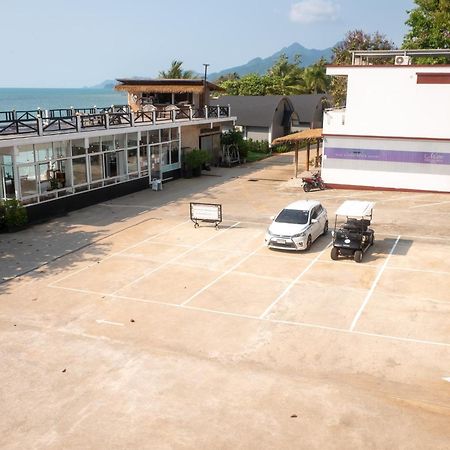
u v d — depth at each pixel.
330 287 16.48
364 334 13.27
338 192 31.86
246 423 9.68
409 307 14.83
